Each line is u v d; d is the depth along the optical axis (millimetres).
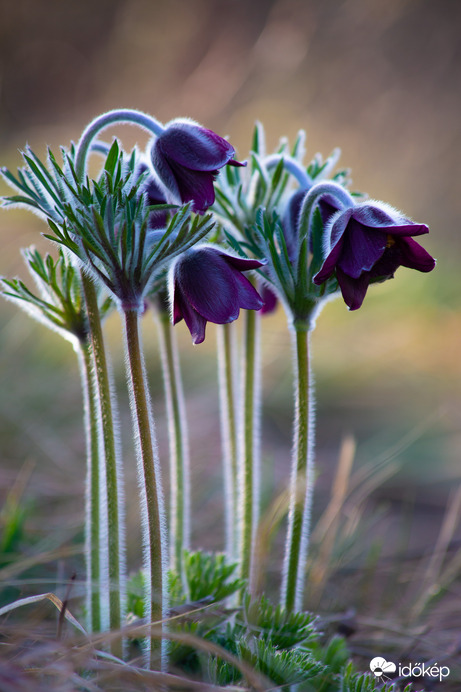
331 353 1690
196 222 808
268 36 2744
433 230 2344
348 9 2779
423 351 1732
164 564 834
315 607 952
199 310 814
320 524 1059
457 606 975
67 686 789
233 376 925
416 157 2564
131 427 1228
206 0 3057
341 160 2549
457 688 889
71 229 808
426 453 1278
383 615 959
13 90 3143
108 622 859
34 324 1402
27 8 3232
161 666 819
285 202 884
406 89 2719
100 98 3143
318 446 1339
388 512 1124
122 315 824
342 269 811
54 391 1277
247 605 872
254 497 902
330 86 2727
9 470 1098
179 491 917
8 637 848
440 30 2785
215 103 2701
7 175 832
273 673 834
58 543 987
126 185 817
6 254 1582
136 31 3156
